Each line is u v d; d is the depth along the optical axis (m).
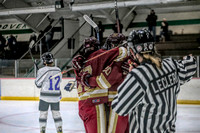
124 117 3.12
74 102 12.12
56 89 5.68
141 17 21.22
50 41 16.80
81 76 3.07
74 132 6.64
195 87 11.12
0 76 14.17
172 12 21.05
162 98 2.11
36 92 12.98
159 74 2.13
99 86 3.04
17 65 13.71
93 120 3.14
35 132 6.75
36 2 19.92
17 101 12.77
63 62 12.77
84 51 3.39
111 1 14.90
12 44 18.94
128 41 2.29
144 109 2.13
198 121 7.84
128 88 2.09
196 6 20.20
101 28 16.06
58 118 5.68
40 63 13.58
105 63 3.14
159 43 17.89
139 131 2.16
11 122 8.02
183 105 10.91
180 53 17.05
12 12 16.98
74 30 17.70
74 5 15.45
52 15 20.45
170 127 2.17
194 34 19.25
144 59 2.18
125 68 3.09
